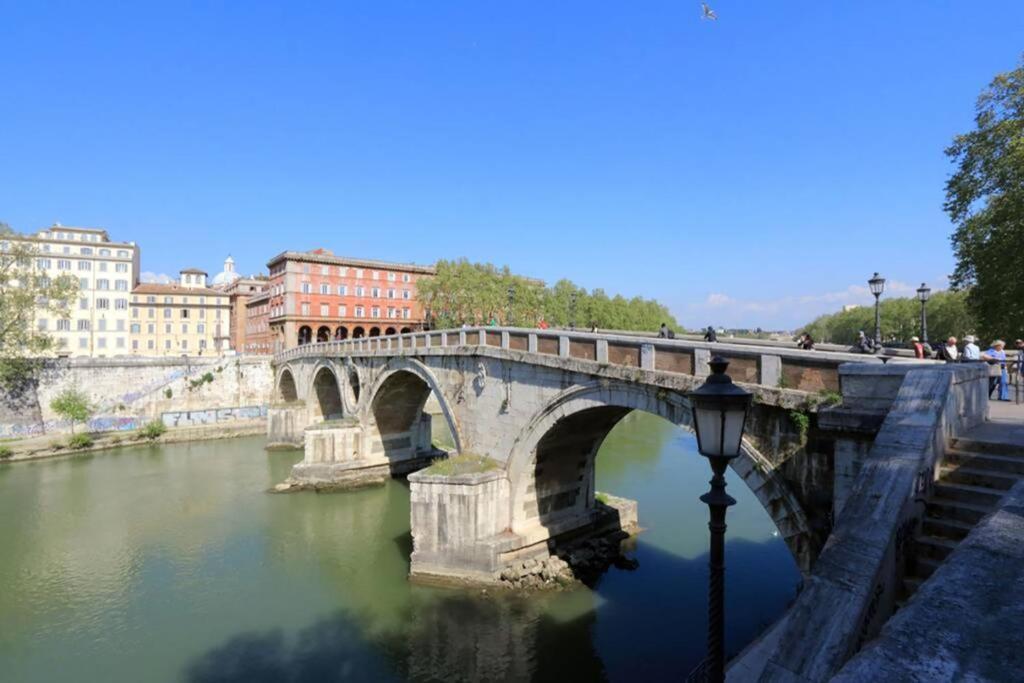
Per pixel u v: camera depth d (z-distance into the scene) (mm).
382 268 90000
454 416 26969
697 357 15336
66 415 51688
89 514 31891
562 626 19312
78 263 91688
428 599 21312
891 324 88250
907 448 8078
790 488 12773
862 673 3695
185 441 53531
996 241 27656
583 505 25859
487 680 16703
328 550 26641
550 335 20922
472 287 81875
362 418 39781
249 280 119312
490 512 22625
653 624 19297
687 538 26406
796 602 6531
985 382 11578
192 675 17125
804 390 12586
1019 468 8289
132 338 99625
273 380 63594
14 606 21438
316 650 18375
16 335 48094
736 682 9859
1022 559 4551
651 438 49938
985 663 3516
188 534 28828
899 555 7141
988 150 28516
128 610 21094
